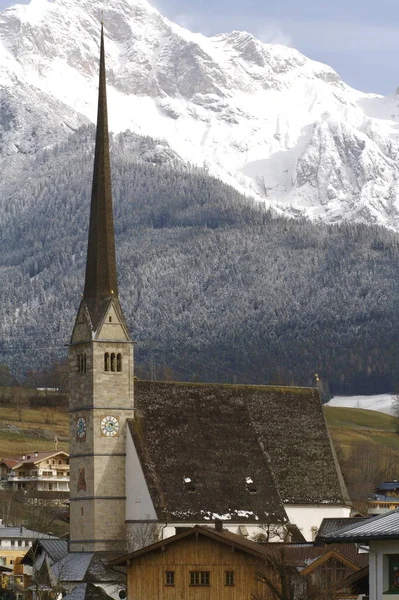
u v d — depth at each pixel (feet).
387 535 549.13
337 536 565.94
